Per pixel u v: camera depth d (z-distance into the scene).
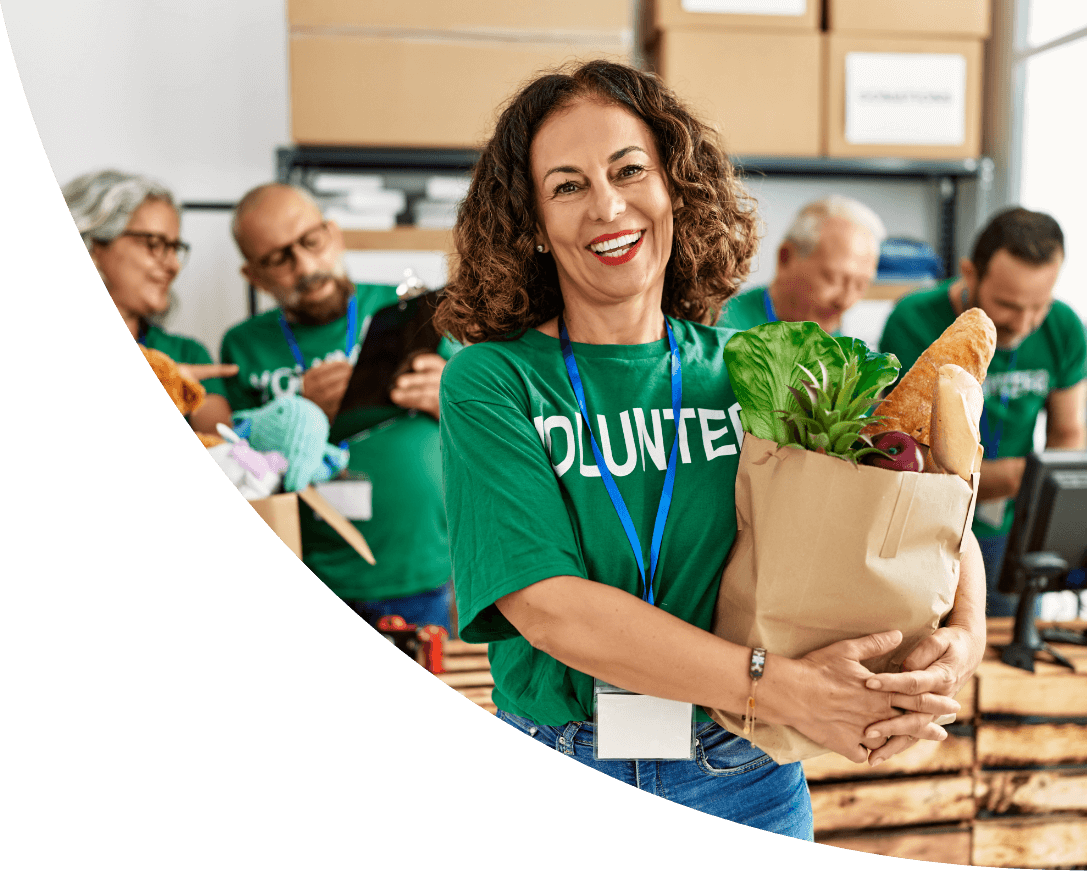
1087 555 1.79
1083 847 1.72
